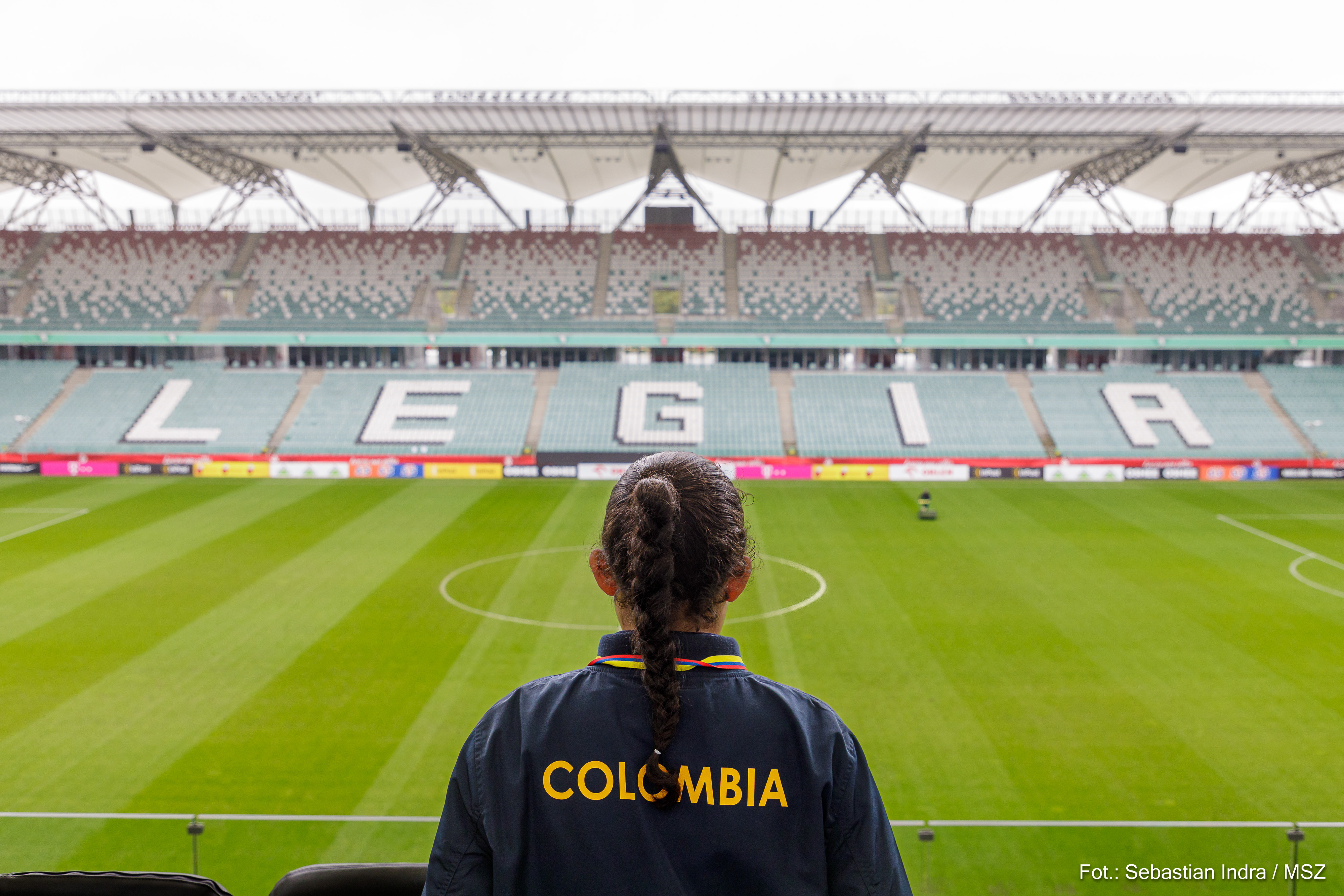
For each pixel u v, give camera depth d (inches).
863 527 1244.5
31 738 587.8
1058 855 405.4
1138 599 904.9
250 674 700.7
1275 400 1818.4
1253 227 2100.1
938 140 1663.4
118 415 1772.9
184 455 1644.9
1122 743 587.8
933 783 536.7
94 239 2064.5
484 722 73.2
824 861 66.2
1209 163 1812.3
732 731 67.1
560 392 1860.2
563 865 64.9
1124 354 1962.4
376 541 1147.9
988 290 1995.6
